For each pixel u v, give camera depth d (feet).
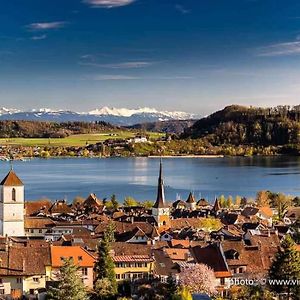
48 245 572.10
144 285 499.10
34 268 510.17
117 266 547.08
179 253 602.03
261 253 565.12
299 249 581.12
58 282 448.65
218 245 574.15
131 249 586.45
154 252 580.30
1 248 546.67
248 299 478.59
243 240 647.97
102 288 495.82
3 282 501.15
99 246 549.54
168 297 462.60
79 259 532.32
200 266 502.38
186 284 484.74
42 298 477.36
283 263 474.08
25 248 527.81
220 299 458.50
